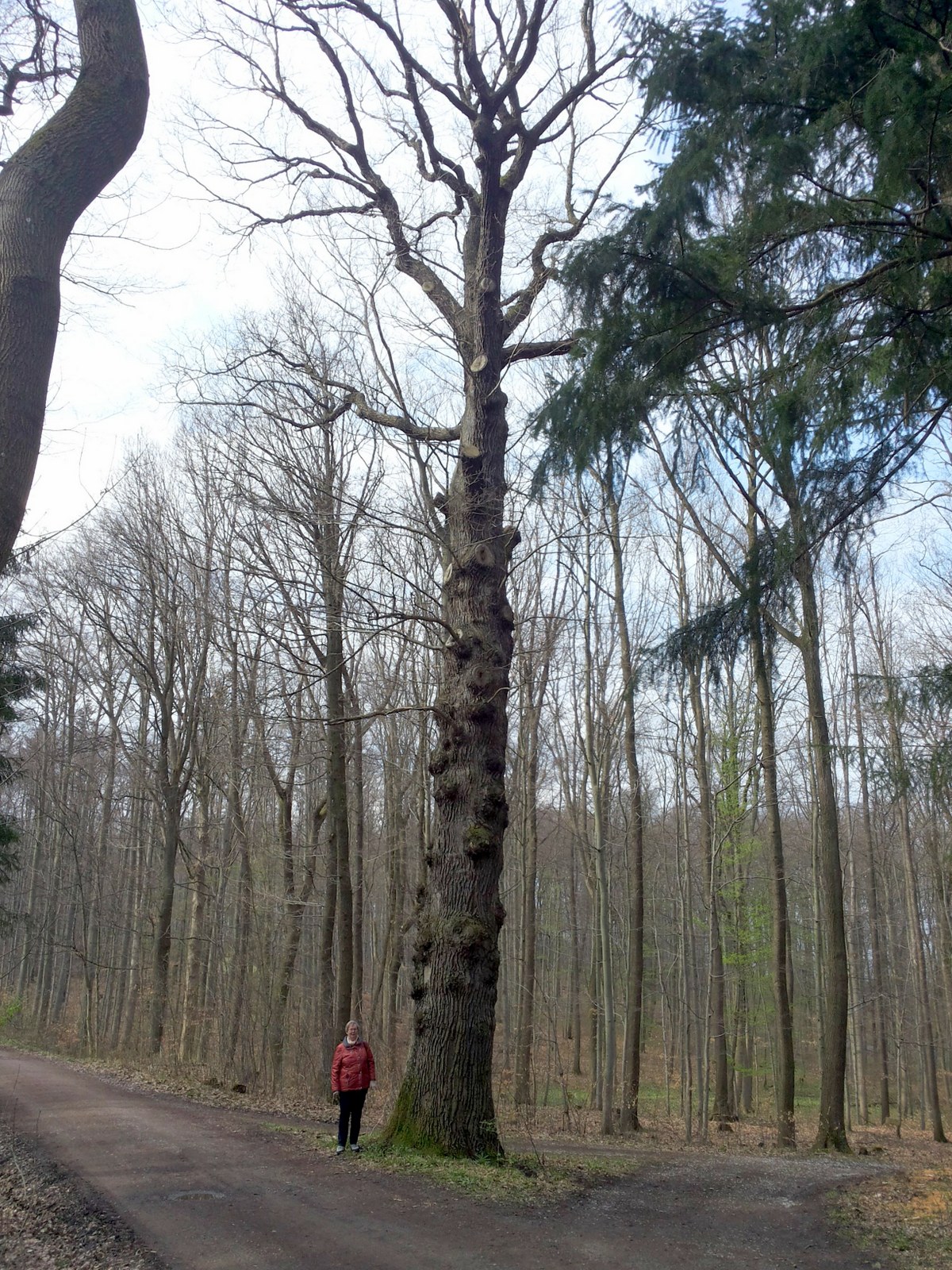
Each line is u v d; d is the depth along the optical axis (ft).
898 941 102.06
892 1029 100.17
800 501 21.99
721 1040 69.31
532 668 64.49
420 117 35.88
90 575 71.92
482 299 35.40
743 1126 72.43
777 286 21.86
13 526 13.26
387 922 68.85
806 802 93.56
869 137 19.33
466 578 33.91
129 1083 54.03
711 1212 25.11
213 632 62.13
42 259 14.32
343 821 55.98
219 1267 18.70
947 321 19.94
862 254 21.12
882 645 73.77
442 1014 30.32
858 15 18.37
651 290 21.70
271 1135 34.42
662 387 22.89
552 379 24.36
